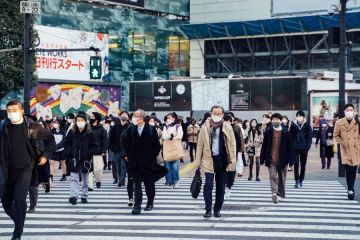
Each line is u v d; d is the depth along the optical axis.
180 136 18.59
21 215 9.55
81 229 11.28
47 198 16.08
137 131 13.22
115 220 12.37
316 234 10.87
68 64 57.81
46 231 11.07
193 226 11.62
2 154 9.52
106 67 62.88
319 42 64.88
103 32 64.06
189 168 27.25
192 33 71.75
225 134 12.43
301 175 18.95
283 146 14.95
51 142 10.16
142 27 68.50
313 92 41.78
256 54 69.69
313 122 41.69
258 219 12.52
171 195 16.83
